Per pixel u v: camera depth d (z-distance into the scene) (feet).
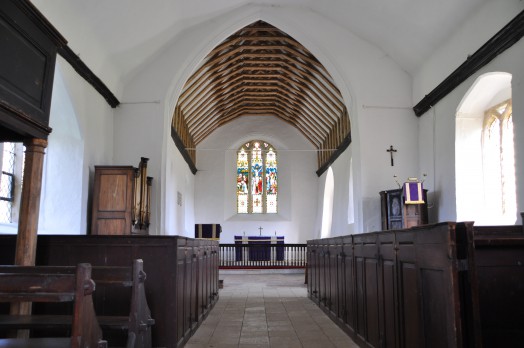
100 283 11.87
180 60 36.32
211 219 68.18
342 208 52.60
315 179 69.97
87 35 27.07
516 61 23.77
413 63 36.04
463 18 28.17
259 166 71.15
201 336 19.54
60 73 25.45
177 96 36.29
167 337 15.53
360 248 16.98
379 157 36.58
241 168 70.95
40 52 13.69
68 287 8.44
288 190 69.92
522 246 11.19
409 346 11.69
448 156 31.55
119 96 35.29
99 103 31.99
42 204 27.68
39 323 11.69
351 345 17.67
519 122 23.17
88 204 29.32
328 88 47.44
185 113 51.16
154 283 15.78
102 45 29.27
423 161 35.91
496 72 25.80
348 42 37.96
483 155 30.40
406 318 11.92
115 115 35.40
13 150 25.77
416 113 36.83
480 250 11.16
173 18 33.27
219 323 22.70
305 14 37.96
